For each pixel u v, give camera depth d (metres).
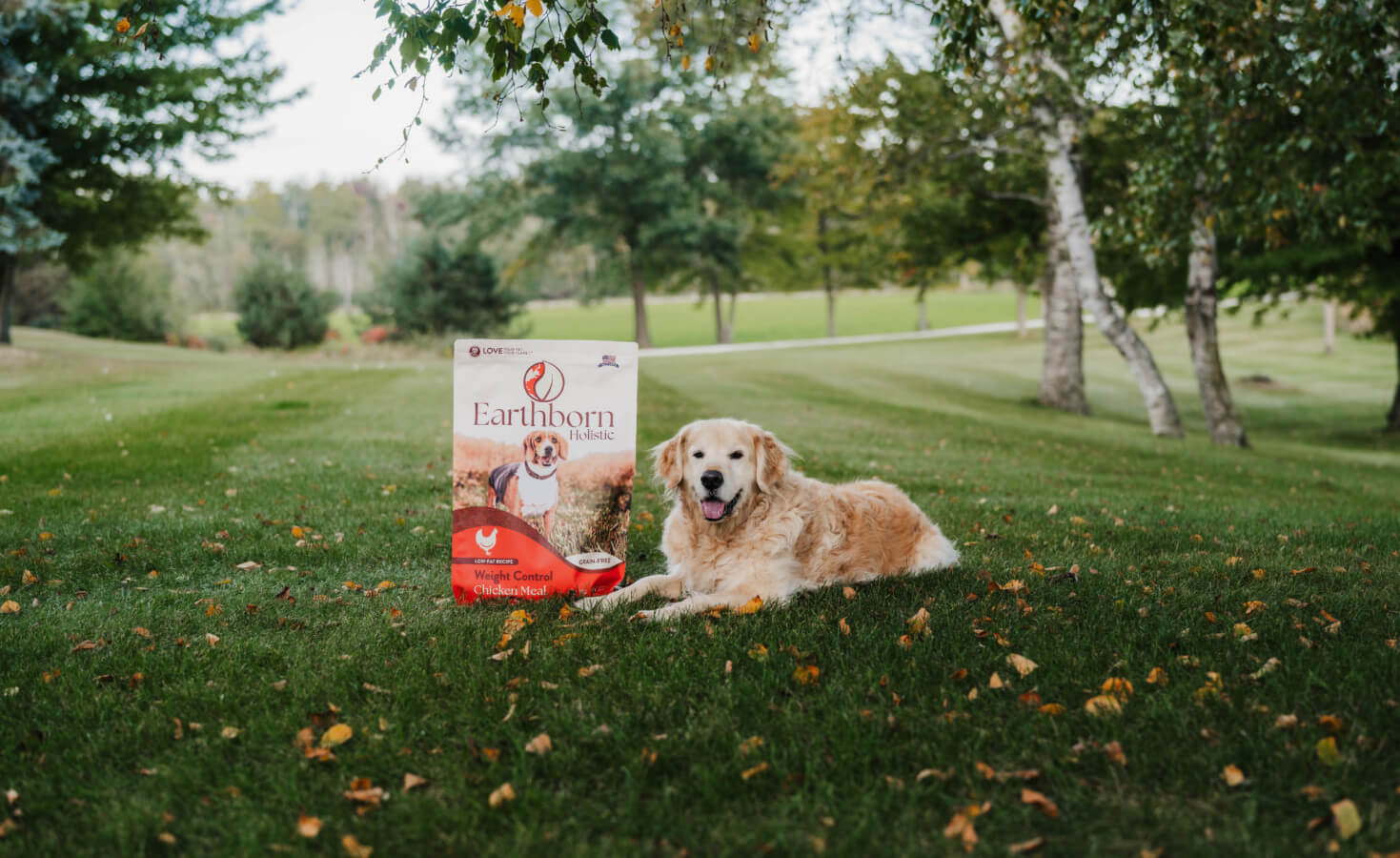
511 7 3.42
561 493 4.30
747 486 4.27
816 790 2.43
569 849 2.19
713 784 2.45
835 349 39.09
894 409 18.03
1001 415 19.50
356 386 18.86
